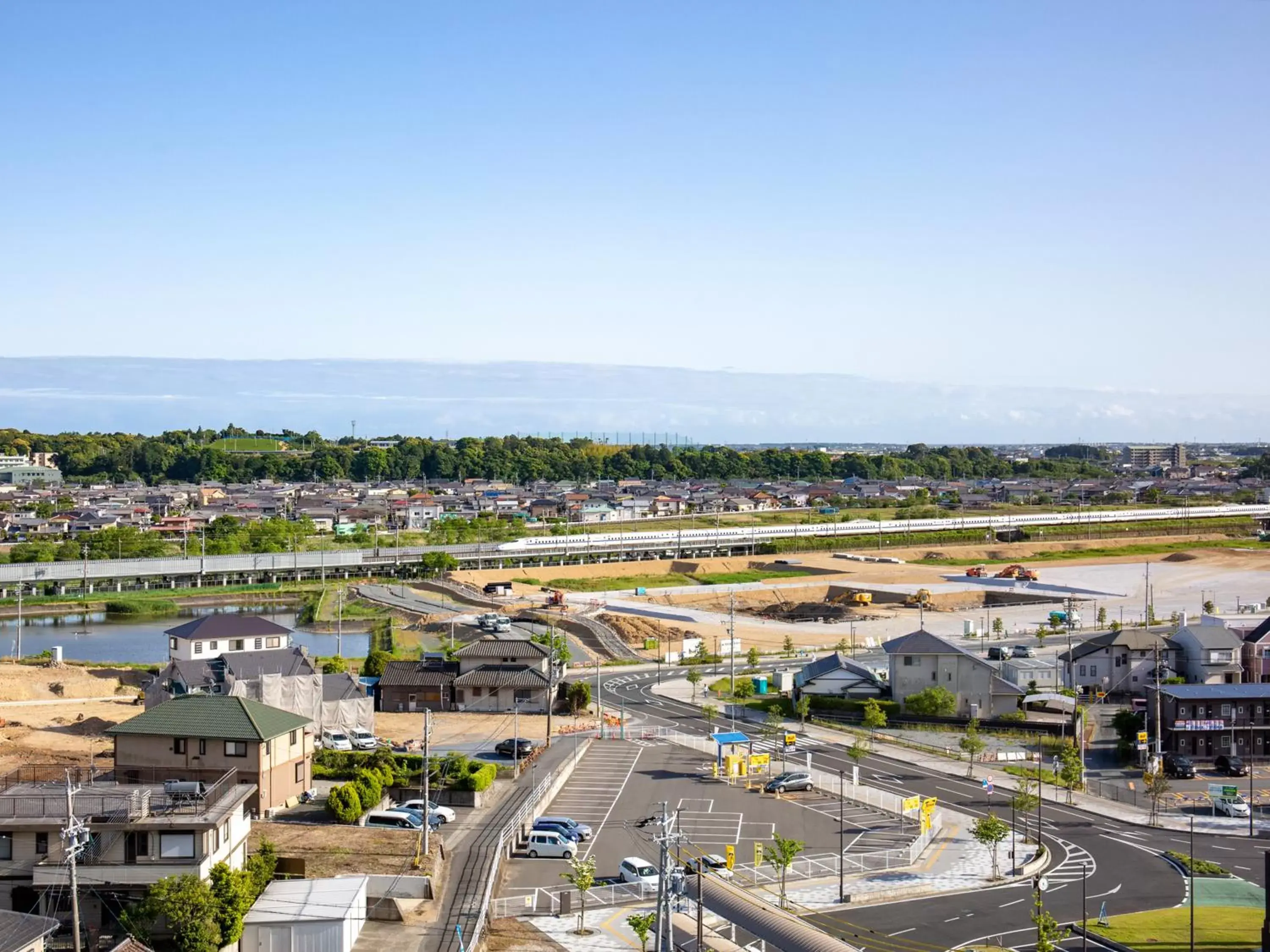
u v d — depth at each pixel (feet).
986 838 216.74
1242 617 500.74
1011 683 365.81
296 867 189.16
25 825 170.71
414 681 364.58
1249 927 188.65
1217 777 293.43
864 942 181.57
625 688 414.41
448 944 172.04
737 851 228.43
